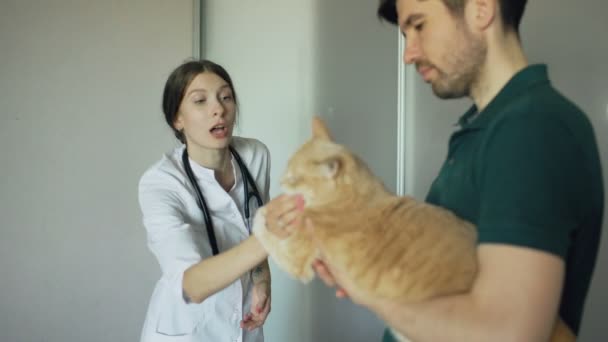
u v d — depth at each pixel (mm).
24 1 1754
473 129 683
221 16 1919
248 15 1930
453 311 540
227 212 1407
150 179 1325
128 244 1861
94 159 1825
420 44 686
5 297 1763
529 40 1773
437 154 1912
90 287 1834
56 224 1801
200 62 1398
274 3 1932
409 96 1915
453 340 534
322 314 1999
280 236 782
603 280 1751
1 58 1740
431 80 708
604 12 1760
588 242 612
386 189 764
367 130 1945
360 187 720
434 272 586
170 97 1387
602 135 1769
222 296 1327
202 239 1278
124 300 1862
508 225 521
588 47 1768
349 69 1939
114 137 1838
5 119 1745
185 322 1297
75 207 1815
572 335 618
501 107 640
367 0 1930
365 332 2004
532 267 502
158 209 1224
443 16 653
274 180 1969
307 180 734
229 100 1388
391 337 794
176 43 1869
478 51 658
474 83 697
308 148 797
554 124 550
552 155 531
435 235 628
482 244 552
